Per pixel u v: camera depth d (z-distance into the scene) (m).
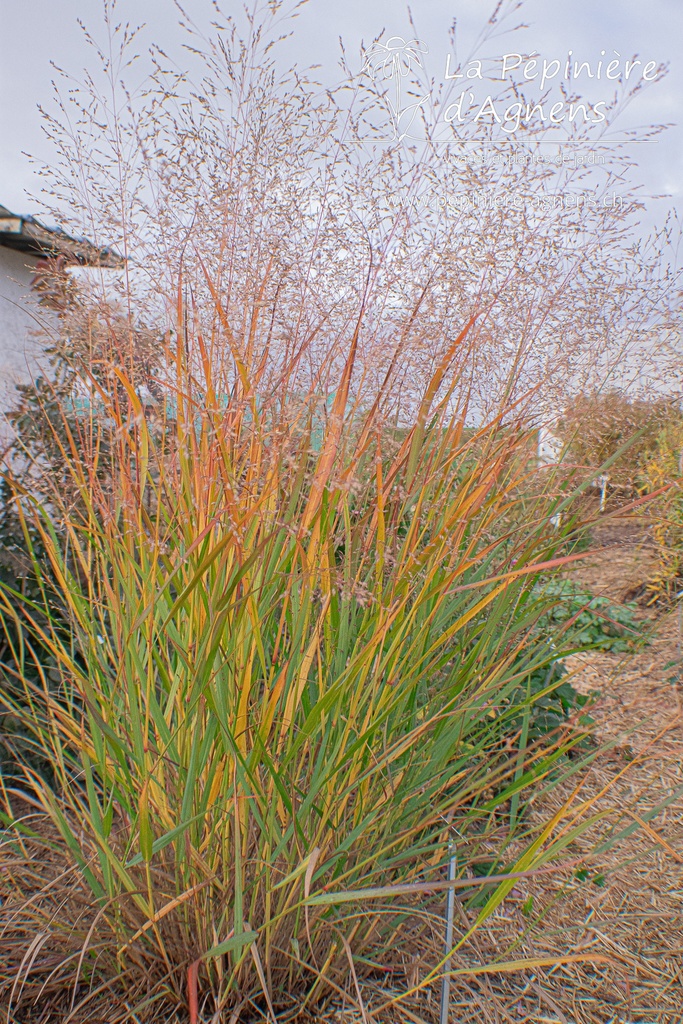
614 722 3.23
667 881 2.37
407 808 1.87
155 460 1.72
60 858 2.19
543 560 2.02
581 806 1.64
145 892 1.74
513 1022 1.84
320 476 1.50
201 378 1.81
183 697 1.71
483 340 1.98
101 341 1.82
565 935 2.14
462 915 2.05
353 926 1.84
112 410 1.68
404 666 1.81
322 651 1.89
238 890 1.50
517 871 1.51
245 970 1.81
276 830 1.66
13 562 2.85
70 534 1.83
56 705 1.82
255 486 1.55
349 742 1.81
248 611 1.56
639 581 3.94
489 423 2.00
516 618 2.23
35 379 2.57
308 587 1.66
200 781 1.69
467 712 1.94
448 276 1.96
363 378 1.83
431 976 1.62
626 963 2.06
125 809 1.87
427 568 1.85
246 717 1.58
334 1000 1.89
